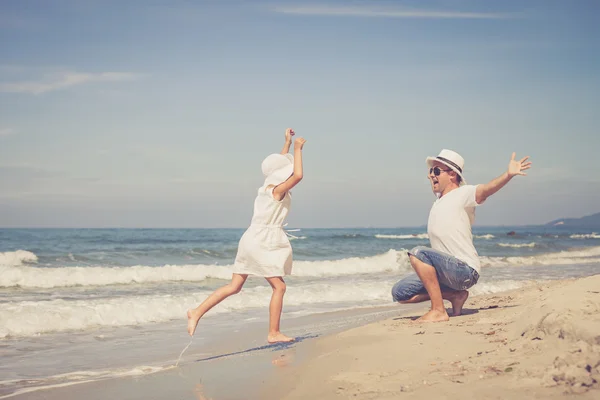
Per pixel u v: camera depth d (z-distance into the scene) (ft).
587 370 9.22
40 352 17.78
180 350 18.02
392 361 12.79
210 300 16.72
